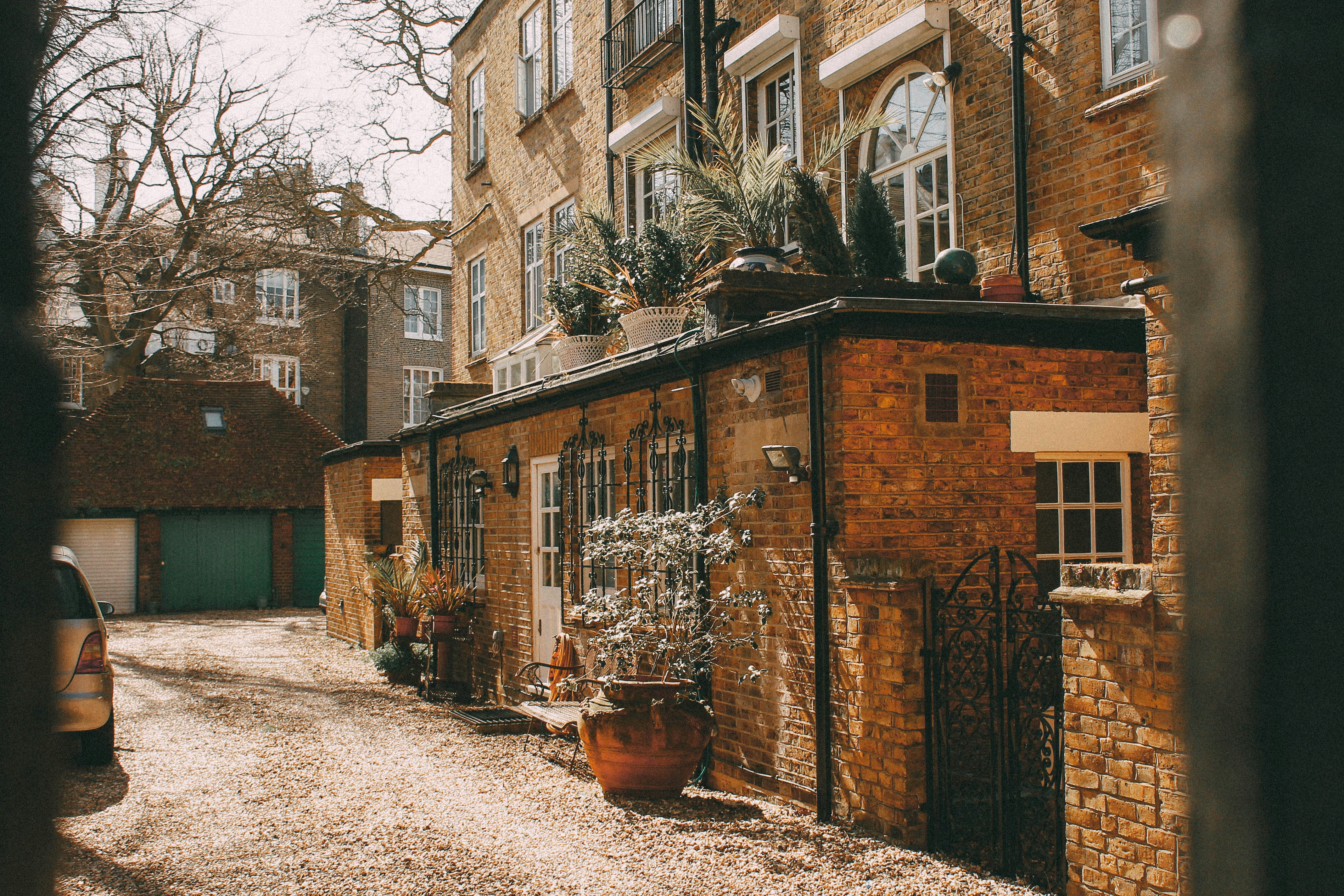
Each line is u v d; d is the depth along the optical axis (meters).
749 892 5.10
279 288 34.34
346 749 9.24
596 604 7.68
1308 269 0.88
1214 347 0.90
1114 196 7.73
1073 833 4.61
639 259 10.50
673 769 7.05
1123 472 7.12
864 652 5.93
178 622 23.98
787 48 11.46
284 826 6.60
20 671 0.92
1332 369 0.88
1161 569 4.20
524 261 17.88
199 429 27.92
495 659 11.97
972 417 6.38
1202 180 0.91
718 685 7.50
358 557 17.89
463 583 13.12
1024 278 8.41
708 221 9.97
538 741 9.70
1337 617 0.88
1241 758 0.90
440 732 10.15
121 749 9.23
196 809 7.08
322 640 19.50
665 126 13.59
